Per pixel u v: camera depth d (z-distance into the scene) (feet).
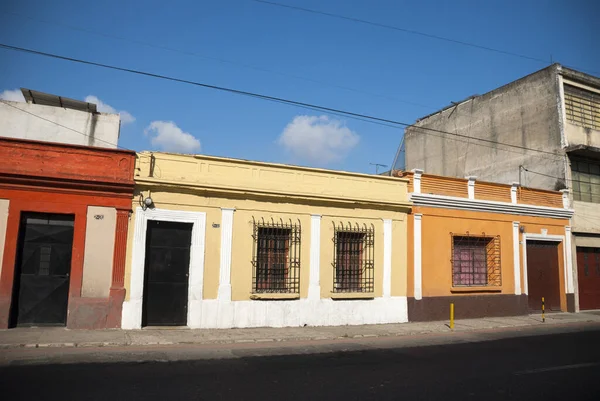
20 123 54.19
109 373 25.68
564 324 55.11
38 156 39.14
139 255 41.11
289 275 47.06
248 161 46.37
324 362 30.48
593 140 72.74
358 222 51.06
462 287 56.49
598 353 35.17
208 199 44.14
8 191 38.11
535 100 73.72
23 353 30.45
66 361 28.48
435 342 40.34
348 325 48.78
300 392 22.76
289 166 47.98
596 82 74.02
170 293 42.60
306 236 48.21
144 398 21.08
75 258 39.34
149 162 42.24
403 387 24.20
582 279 69.62
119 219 40.78
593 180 72.74
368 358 32.24
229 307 43.80
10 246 37.86
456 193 58.23
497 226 60.85
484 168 80.89
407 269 53.47
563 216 67.00
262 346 36.40
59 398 20.77
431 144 92.53
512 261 61.46
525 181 73.77
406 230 53.98
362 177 51.90
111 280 40.09
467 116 85.30
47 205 38.99
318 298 47.93
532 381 25.95
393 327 48.19
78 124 56.13
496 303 59.21
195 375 25.77
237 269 44.62
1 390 21.84
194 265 42.96
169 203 42.60
